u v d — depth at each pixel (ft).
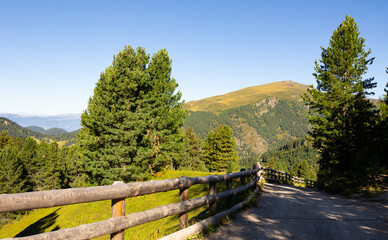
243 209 24.48
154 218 12.55
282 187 56.34
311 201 33.04
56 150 265.54
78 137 83.87
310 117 74.90
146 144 75.92
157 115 81.00
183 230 15.30
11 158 173.58
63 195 8.25
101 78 72.18
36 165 220.84
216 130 226.99
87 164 70.90
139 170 73.56
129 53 77.25
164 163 85.81
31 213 129.90
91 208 69.87
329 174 60.34
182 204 15.10
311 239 16.24
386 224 19.74
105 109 69.67
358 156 46.52
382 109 55.31
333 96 75.87
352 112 60.34
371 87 76.48
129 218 11.05
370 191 38.83
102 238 40.01
